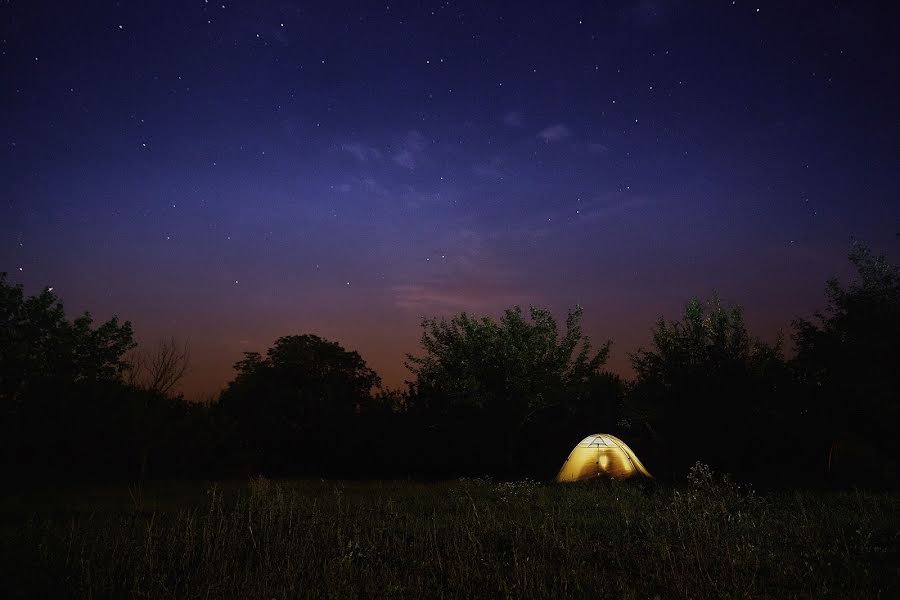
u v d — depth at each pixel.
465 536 8.56
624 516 10.06
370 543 7.94
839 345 16.83
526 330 26.73
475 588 6.20
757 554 6.81
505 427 26.30
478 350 26.64
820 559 6.75
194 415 25.83
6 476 21.11
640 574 6.44
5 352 22.62
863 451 16.84
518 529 8.62
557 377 26.25
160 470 23.62
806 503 11.43
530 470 27.16
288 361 36.84
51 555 7.59
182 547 8.16
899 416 15.84
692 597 5.63
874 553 7.10
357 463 28.41
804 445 19.06
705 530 7.76
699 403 20.89
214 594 6.00
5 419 21.64
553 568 6.80
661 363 22.28
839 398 16.98
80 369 24.73
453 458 27.56
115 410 22.30
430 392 29.33
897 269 16.64
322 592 6.05
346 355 39.38
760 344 21.47
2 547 8.11
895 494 12.58
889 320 16.08
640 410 22.73
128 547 7.96
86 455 22.08
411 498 14.90
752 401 20.00
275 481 21.03
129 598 6.13
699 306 22.50
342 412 30.06
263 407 31.31
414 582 6.39
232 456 26.23
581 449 20.50
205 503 13.55
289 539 8.45
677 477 18.77
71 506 13.33
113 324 25.67
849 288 17.08
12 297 23.92
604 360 26.86
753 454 20.14
